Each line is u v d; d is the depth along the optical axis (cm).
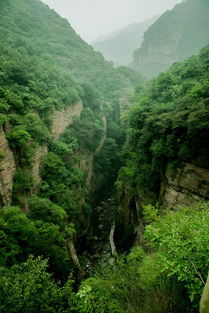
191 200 1747
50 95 3136
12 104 2119
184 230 622
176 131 1820
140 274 823
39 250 1539
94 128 4300
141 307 678
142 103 3297
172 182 1936
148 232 654
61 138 3238
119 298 789
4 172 1702
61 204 2284
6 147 1767
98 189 4156
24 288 823
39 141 2355
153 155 2198
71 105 3938
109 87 8075
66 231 1989
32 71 3203
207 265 512
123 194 3011
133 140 3053
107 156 4803
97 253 2712
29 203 1936
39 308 833
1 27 4550
